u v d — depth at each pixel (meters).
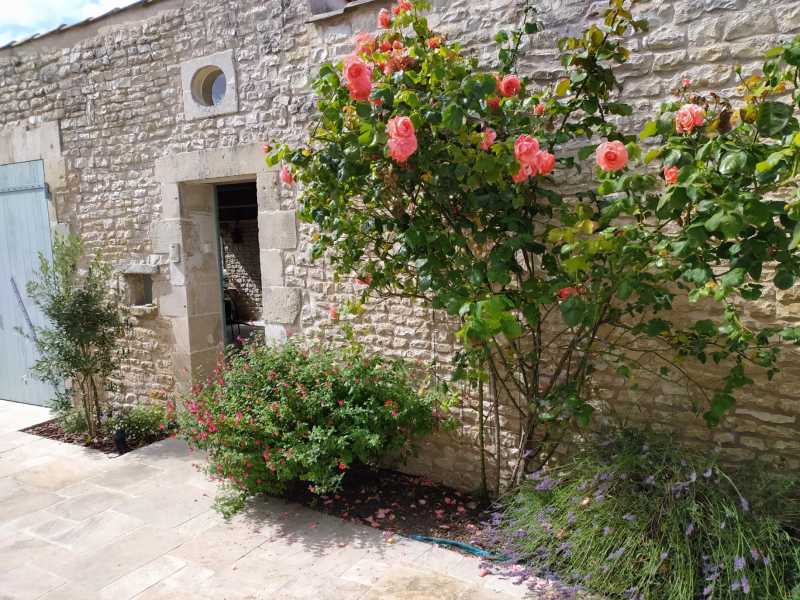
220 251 5.11
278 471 3.31
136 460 4.44
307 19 3.95
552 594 2.60
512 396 3.41
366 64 2.83
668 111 2.55
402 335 3.84
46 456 4.58
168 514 3.57
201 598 2.73
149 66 4.75
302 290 4.22
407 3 2.96
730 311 2.49
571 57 2.78
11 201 5.78
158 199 4.87
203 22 4.41
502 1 3.29
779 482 2.56
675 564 2.39
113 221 5.18
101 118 5.09
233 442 3.36
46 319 5.70
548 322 3.31
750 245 2.13
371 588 2.74
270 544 3.18
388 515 3.45
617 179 2.39
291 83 4.06
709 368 2.91
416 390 3.76
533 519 2.90
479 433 3.58
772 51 2.07
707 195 2.14
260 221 4.32
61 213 5.48
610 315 2.81
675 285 2.94
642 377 3.09
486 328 2.30
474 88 2.62
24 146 5.61
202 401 3.76
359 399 3.61
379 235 3.28
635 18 2.95
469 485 3.69
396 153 2.47
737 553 2.30
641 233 2.48
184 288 4.82
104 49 4.96
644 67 2.96
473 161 2.68
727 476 2.50
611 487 2.68
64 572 2.98
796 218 1.89
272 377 3.59
